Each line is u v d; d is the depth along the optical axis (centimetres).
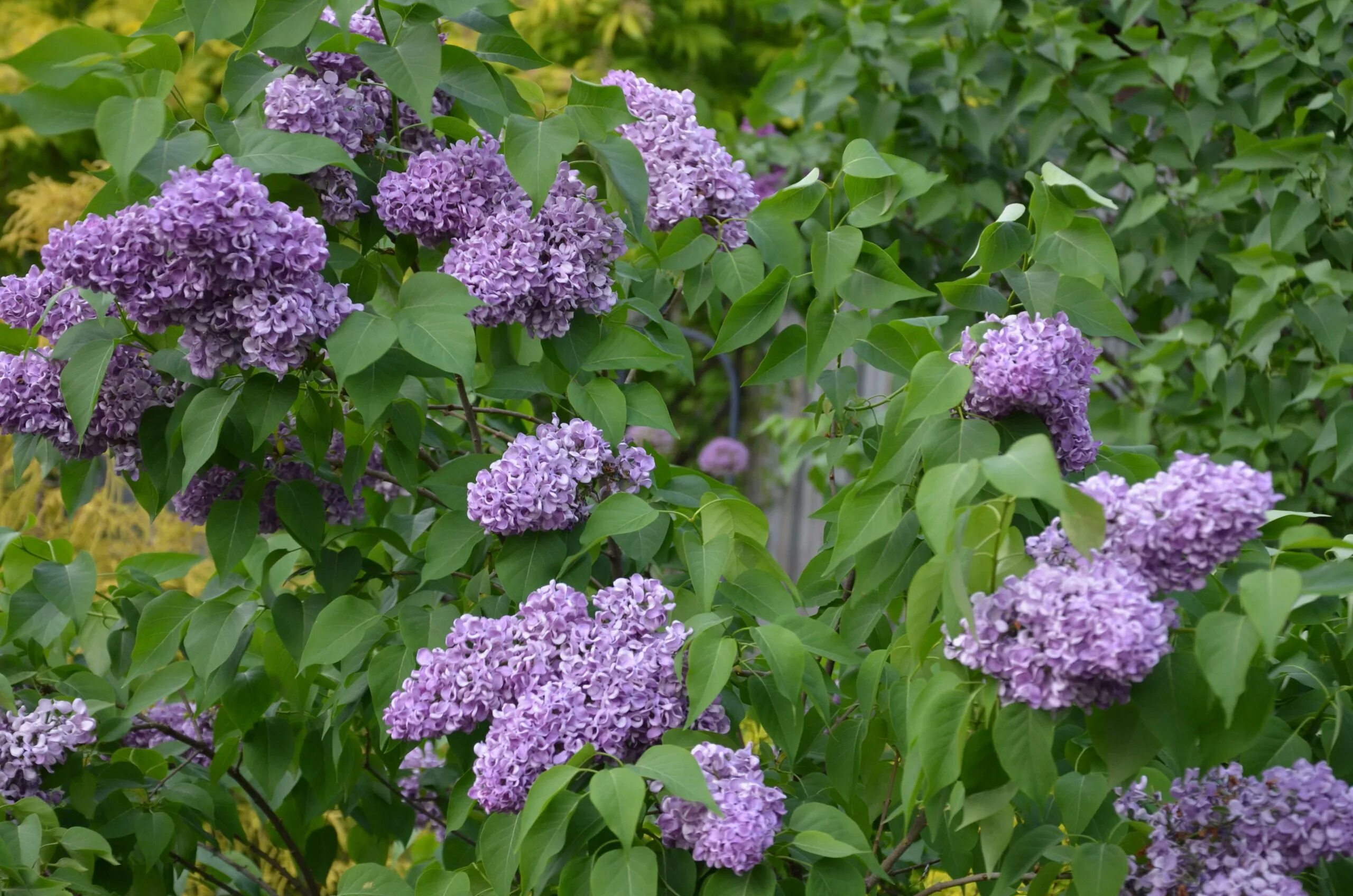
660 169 222
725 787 185
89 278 193
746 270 220
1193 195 309
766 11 362
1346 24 293
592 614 204
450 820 204
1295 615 194
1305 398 271
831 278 208
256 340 196
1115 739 179
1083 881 183
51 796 211
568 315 209
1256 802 184
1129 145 312
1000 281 328
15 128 574
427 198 207
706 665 190
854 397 223
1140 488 178
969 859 200
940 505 175
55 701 212
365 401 200
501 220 206
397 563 230
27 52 198
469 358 196
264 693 218
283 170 198
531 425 240
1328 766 189
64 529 360
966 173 329
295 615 213
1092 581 175
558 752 192
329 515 227
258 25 201
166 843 214
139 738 235
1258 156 277
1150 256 322
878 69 323
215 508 211
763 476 639
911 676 193
